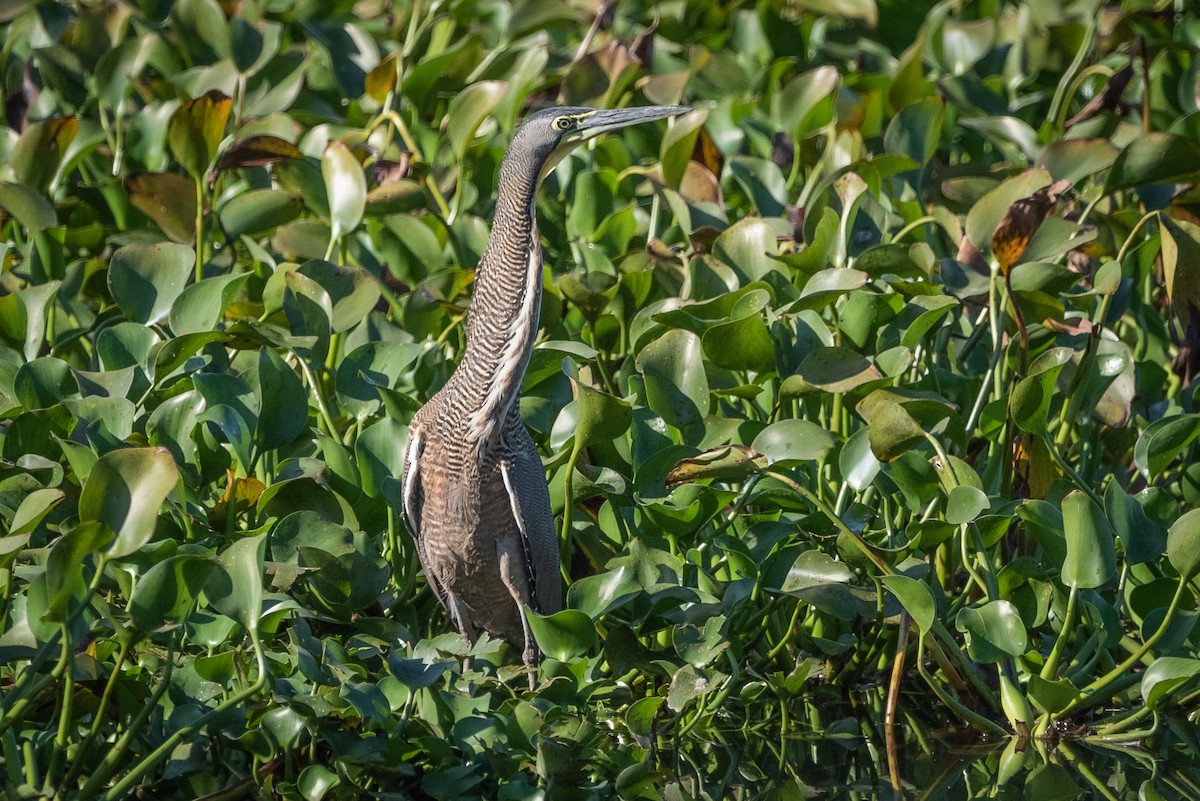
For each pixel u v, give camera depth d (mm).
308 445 10859
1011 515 9742
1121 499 9578
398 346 11133
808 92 15820
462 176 14805
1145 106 15836
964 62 18984
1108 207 14812
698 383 10312
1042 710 9961
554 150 10141
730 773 9516
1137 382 12688
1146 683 9125
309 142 16141
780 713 10336
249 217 13719
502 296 9820
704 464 9430
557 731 9203
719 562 10555
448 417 9945
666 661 9633
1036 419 9977
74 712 8445
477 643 9875
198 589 7711
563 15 18719
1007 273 10430
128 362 10695
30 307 11195
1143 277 13102
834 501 11211
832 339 10859
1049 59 19016
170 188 13328
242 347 11258
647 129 17453
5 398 10438
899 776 9508
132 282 11414
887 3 21062
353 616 9891
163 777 8359
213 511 9758
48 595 7395
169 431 10016
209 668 8281
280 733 8406
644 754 9547
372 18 23219
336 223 12836
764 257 12133
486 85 14039
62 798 7934
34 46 19266
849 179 12125
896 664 9719
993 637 9328
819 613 10773
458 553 10141
